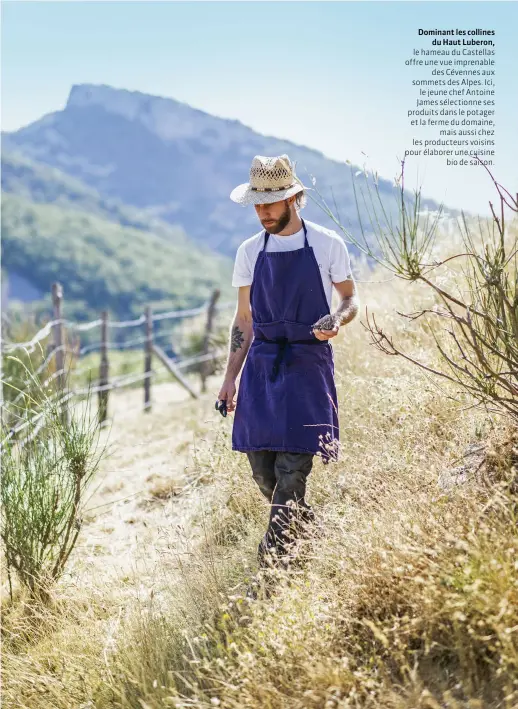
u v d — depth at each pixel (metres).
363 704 2.40
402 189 2.83
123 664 3.06
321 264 3.45
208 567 3.46
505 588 2.35
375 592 2.72
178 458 6.32
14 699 3.14
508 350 3.02
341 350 5.43
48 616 3.64
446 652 2.48
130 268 139.88
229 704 2.51
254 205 3.44
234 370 3.67
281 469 3.40
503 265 2.99
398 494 3.07
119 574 4.05
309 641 2.61
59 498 4.10
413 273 2.87
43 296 127.94
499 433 3.23
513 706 2.10
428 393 3.87
